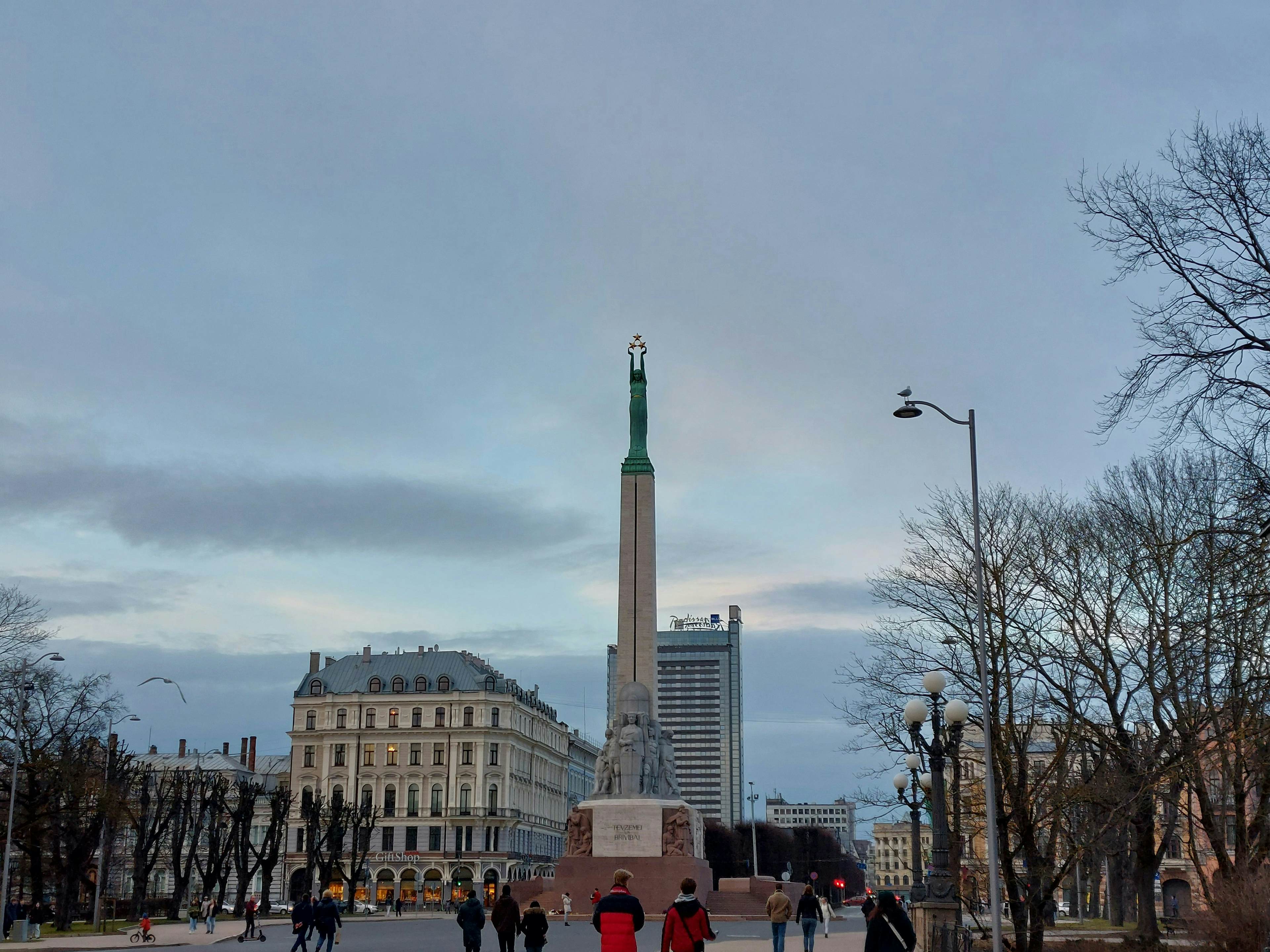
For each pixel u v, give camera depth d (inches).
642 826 3063.5
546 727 6771.7
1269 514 1079.6
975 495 1317.7
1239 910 1301.7
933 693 1236.5
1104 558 1738.4
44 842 3417.8
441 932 2596.0
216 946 2119.8
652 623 3452.3
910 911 1477.6
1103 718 1764.3
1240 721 1413.6
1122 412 1082.7
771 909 1502.2
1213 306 1038.4
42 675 3002.0
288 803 4229.8
